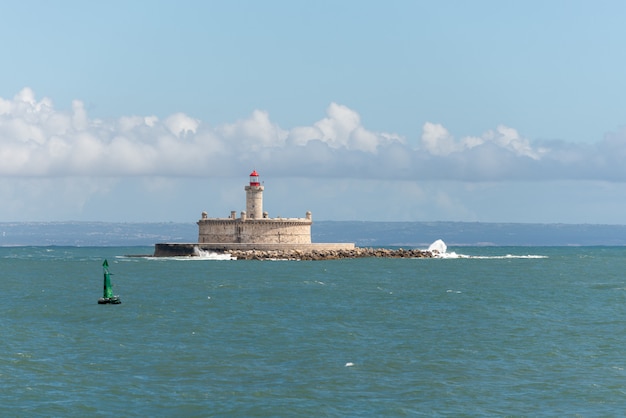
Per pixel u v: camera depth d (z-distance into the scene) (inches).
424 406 2373.3
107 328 3720.5
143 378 2687.0
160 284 6205.7
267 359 2997.0
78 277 7450.8
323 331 3639.3
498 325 3853.3
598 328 3767.2
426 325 3848.4
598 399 2448.3
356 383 2632.9
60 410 2314.2
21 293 5615.2
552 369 2834.6
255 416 2276.1
